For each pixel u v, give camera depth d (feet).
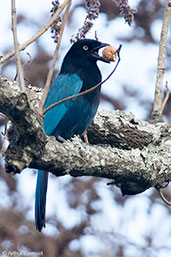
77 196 47.29
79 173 30.40
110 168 31.24
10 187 48.60
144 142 37.65
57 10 27.81
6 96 25.09
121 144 38.11
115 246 47.47
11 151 26.66
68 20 47.60
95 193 47.42
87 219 46.98
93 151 30.58
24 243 44.60
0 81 25.16
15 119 25.54
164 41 36.94
